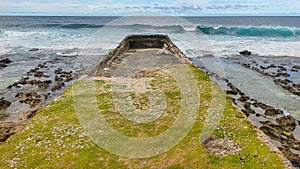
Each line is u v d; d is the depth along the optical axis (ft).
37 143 35.73
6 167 30.86
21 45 133.80
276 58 107.04
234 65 95.09
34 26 220.43
